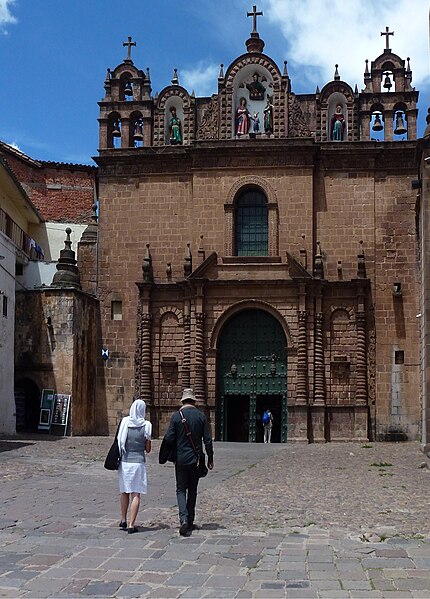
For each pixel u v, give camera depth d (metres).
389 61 43.41
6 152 52.56
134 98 44.81
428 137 29.59
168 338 42.00
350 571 10.02
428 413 28.86
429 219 29.02
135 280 42.91
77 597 8.95
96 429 41.84
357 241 41.56
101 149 43.81
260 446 36.31
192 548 11.55
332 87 43.34
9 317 37.00
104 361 42.38
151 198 43.41
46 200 54.78
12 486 18.78
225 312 41.00
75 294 40.19
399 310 40.75
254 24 44.62
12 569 10.18
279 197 41.97
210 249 41.97
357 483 20.53
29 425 40.56
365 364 40.19
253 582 9.58
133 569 10.23
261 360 40.94
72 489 18.48
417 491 18.69
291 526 13.51
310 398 39.84
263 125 43.72
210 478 21.88
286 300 40.66
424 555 10.89
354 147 41.97
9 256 37.28
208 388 40.50
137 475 13.02
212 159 42.56
